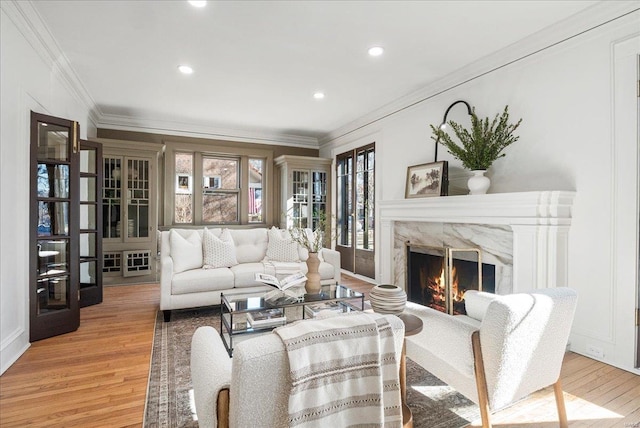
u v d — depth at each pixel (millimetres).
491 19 2477
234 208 6051
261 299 2592
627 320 2217
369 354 952
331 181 6152
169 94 4117
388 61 3188
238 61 3197
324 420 890
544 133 2701
